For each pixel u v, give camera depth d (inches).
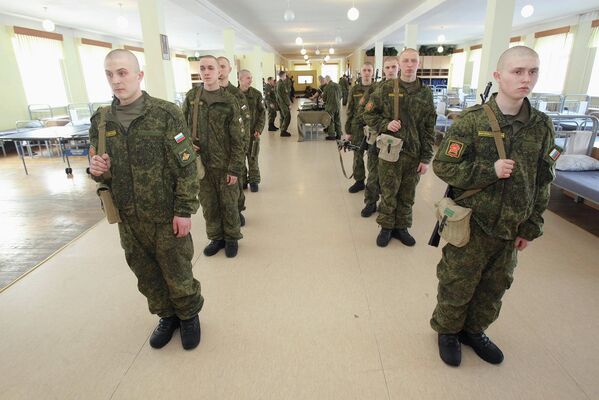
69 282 99.7
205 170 103.0
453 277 63.4
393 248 114.8
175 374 67.9
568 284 93.3
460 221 58.2
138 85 62.0
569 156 148.3
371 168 135.3
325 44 704.4
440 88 721.0
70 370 69.3
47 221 146.6
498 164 53.0
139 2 187.6
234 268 105.0
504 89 53.7
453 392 62.7
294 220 139.5
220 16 322.7
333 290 93.2
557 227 128.2
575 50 408.8
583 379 64.5
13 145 303.7
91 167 60.6
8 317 85.2
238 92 128.0
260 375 67.2
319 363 69.7
